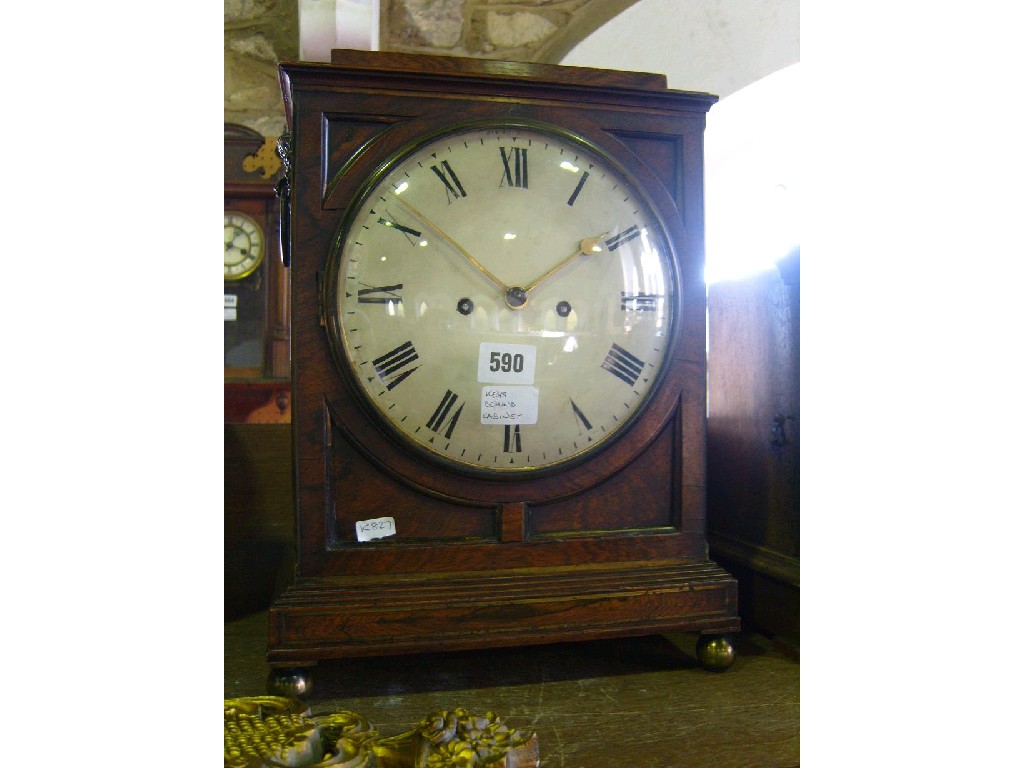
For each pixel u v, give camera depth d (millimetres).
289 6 1853
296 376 863
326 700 844
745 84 1708
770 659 978
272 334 2648
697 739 745
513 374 896
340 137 884
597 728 770
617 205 933
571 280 913
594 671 932
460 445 889
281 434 1260
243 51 2096
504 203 900
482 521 905
